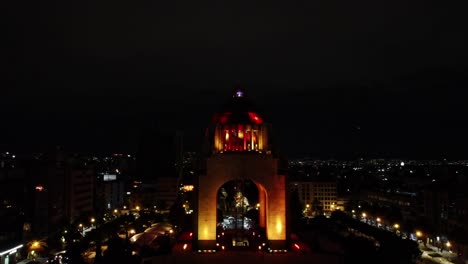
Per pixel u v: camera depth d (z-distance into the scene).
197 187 91.00
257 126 94.94
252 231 105.12
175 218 199.50
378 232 177.62
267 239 89.88
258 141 94.62
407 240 138.00
